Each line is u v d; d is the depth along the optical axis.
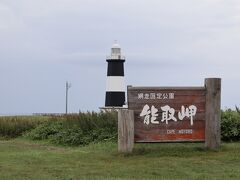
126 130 14.02
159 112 14.31
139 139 14.24
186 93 14.41
